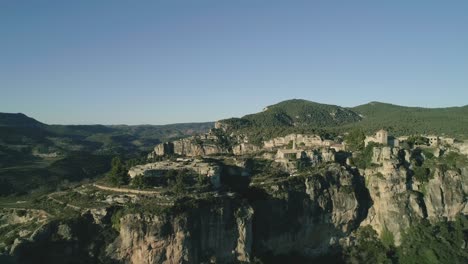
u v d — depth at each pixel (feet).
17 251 459.73
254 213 619.67
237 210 574.15
